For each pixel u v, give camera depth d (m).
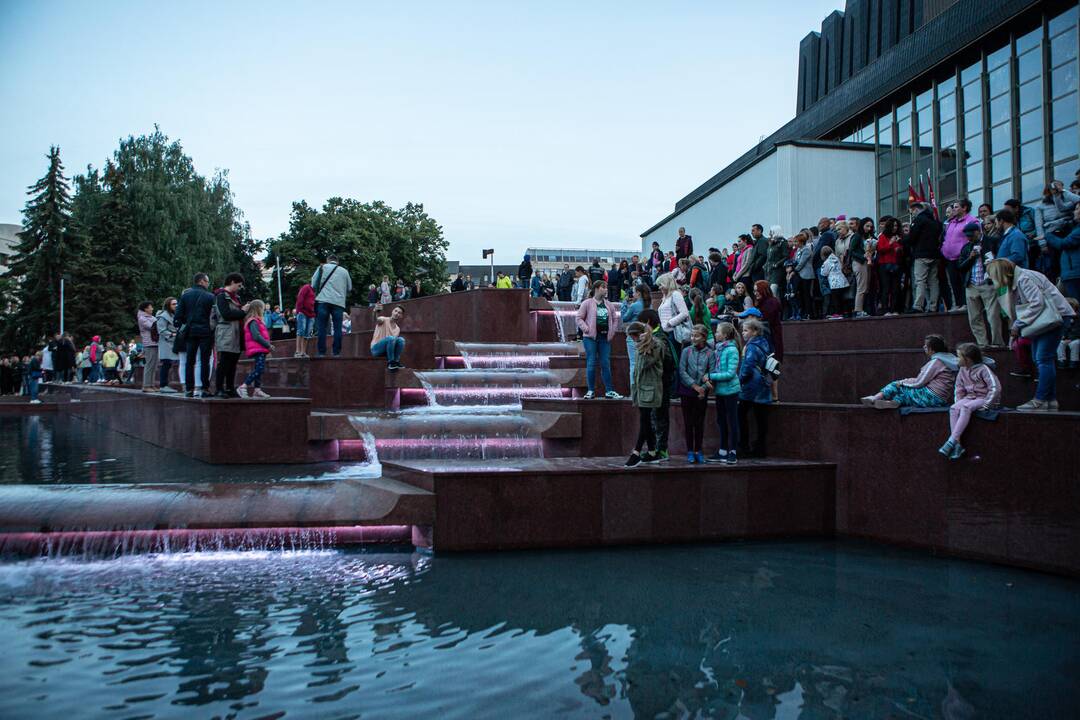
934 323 13.10
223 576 6.96
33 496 7.82
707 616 6.15
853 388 13.84
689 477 8.90
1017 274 8.88
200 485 8.41
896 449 8.98
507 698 4.59
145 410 15.02
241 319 11.94
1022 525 7.84
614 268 25.39
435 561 7.70
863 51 37.16
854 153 27.20
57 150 49.94
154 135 53.34
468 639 5.52
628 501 8.66
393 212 66.75
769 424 10.70
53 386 27.41
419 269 67.88
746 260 16.98
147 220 50.56
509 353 18.33
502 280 28.39
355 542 8.11
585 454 12.37
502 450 12.06
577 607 6.30
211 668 4.91
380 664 5.03
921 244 13.51
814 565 7.92
